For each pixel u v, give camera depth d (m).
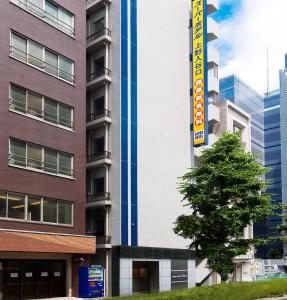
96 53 37.56
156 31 39.53
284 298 25.84
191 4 44.50
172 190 38.72
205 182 26.25
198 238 26.83
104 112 35.75
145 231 35.59
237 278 51.53
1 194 25.77
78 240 29.55
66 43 31.70
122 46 36.03
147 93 37.72
